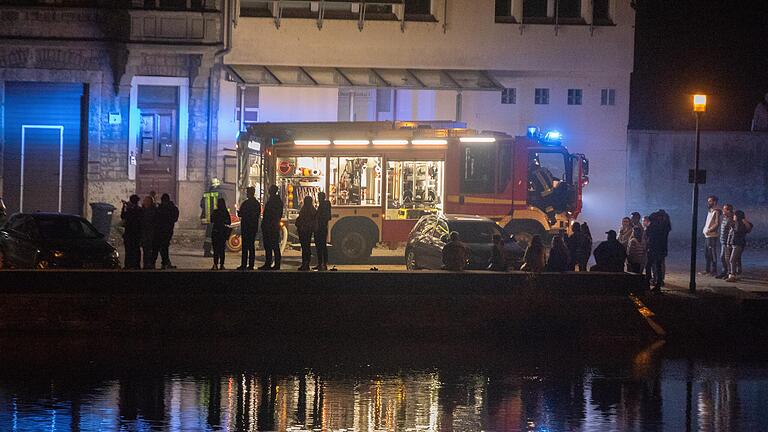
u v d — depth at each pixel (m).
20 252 74.94
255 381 52.25
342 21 106.19
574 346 64.94
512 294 67.31
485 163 88.56
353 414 46.28
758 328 70.19
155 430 43.31
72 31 99.06
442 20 108.00
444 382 53.06
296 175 88.19
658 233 75.44
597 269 73.50
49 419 44.69
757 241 110.12
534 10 110.19
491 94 110.00
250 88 106.81
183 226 102.31
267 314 65.62
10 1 98.19
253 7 105.12
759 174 110.12
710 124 131.88
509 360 59.50
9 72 99.31
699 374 56.81
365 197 88.06
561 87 110.94
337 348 61.62
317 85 104.50
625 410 48.41
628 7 110.69
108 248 74.94
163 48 99.50
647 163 111.44
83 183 101.06
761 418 47.38
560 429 44.88
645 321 68.06
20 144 100.50
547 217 89.25
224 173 103.56
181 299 65.00
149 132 101.88
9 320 64.12
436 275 66.62
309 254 74.06
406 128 89.12
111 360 56.62
